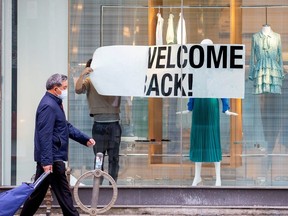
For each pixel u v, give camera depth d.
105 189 10.29
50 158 8.43
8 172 10.52
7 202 7.79
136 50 10.55
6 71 10.51
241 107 10.55
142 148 10.56
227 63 10.52
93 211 8.80
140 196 10.28
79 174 10.52
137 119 10.55
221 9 10.54
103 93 10.55
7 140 10.53
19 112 10.54
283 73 10.56
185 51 10.53
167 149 10.56
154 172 10.55
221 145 10.56
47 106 8.55
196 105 10.53
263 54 10.55
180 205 10.26
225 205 10.25
